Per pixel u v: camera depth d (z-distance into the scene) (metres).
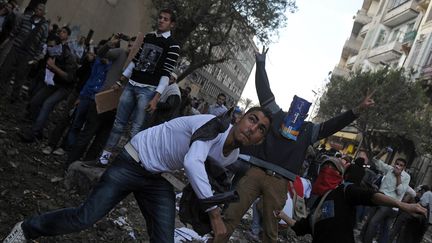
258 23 23.80
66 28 9.03
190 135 2.97
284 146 4.86
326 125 4.93
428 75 31.22
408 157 30.27
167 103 6.75
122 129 5.67
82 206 3.08
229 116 2.92
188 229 5.89
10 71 9.13
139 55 5.53
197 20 22.94
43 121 6.64
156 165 3.07
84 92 6.46
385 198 3.68
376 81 29.78
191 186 2.97
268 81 5.22
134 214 5.77
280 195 4.86
